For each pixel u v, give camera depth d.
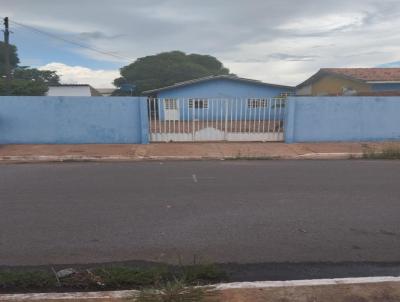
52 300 3.62
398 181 9.15
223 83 32.44
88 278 4.13
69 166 11.46
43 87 41.69
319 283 3.93
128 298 3.58
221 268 4.54
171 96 32.56
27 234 5.62
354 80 26.64
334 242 5.33
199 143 15.45
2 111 14.91
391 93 20.86
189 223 6.05
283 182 8.99
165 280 4.11
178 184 8.78
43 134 15.19
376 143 15.47
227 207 6.91
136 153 13.56
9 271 4.28
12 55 59.00
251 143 15.52
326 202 7.23
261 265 4.65
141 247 5.14
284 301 3.62
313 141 15.81
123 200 7.39
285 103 15.64
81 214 6.52
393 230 5.79
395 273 4.48
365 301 3.64
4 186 8.65
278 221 6.15
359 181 9.12
